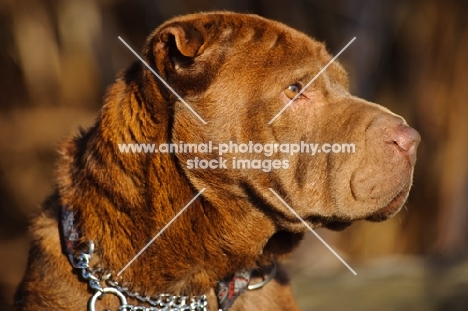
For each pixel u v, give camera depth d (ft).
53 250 19.75
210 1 49.29
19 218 49.52
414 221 47.75
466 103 48.47
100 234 19.35
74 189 19.93
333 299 32.01
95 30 49.70
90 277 19.24
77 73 49.73
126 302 19.27
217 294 19.99
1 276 47.57
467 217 47.88
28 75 49.78
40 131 48.96
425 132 48.88
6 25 50.03
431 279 32.76
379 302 31.53
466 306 30.83
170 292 19.65
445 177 48.06
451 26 48.98
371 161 18.99
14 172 49.39
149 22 49.93
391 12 48.96
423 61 49.16
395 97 49.37
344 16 48.62
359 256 45.52
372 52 48.47
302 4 48.83
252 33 19.51
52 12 49.88
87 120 48.73
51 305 19.48
